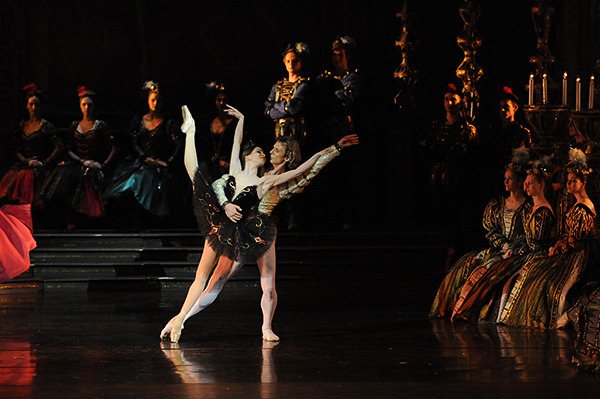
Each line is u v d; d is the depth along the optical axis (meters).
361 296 21.66
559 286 16.34
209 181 15.05
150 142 27.16
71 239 24.80
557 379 11.70
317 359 13.13
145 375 11.88
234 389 11.01
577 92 18.91
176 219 29.77
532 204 17.80
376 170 31.14
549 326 16.31
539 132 19.30
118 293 21.62
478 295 17.25
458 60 31.03
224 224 14.70
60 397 10.56
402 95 26.08
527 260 17.30
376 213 31.12
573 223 16.41
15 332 15.62
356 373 12.07
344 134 27.03
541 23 21.97
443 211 30.62
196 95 31.45
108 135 27.47
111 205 29.50
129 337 15.13
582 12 26.23
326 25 31.75
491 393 10.85
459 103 24.05
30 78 30.16
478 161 23.58
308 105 26.22
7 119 29.39
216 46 31.52
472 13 22.53
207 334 15.55
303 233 25.11
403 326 16.69
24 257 18.38
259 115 31.64
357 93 26.44
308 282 22.44
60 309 18.72
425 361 12.98
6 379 11.59
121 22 31.02
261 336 15.35
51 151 27.94
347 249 24.31
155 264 23.16
